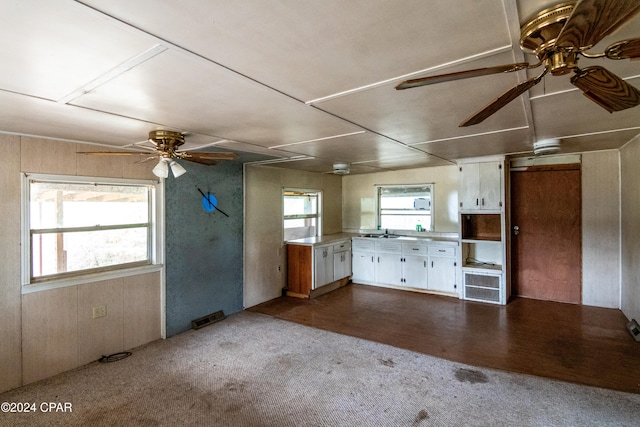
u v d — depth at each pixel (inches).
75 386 111.0
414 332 154.5
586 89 55.7
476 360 125.5
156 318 149.9
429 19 47.2
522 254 209.5
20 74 63.2
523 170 206.1
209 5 42.6
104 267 135.0
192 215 164.6
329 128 111.0
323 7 43.6
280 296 219.8
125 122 98.9
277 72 64.9
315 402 100.6
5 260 108.4
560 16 44.4
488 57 59.9
